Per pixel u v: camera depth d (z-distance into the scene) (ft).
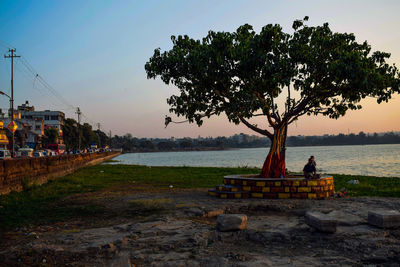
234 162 247.91
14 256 18.98
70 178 77.51
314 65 38.27
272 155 43.39
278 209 32.45
